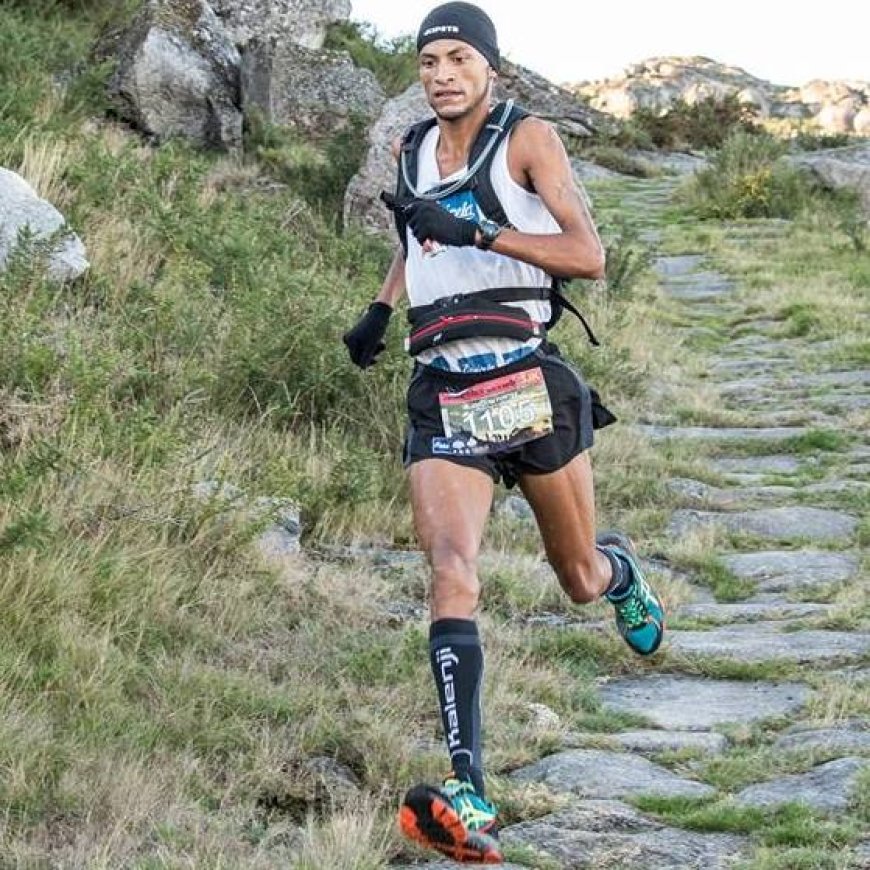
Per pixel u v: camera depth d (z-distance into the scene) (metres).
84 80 22.17
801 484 15.55
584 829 7.12
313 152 25.73
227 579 9.94
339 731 7.83
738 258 30.53
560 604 11.16
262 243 17.53
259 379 13.57
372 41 36.69
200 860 6.31
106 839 6.44
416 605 10.74
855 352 21.94
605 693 9.59
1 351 10.80
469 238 6.04
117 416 11.60
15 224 13.70
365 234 20.31
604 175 43.03
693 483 15.27
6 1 25.30
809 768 7.91
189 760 7.34
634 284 26.20
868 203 36.94
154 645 8.74
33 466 9.66
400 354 14.01
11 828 6.54
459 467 6.32
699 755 8.27
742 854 6.88
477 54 6.31
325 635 9.58
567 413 6.50
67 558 9.04
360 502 12.29
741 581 12.42
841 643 10.43
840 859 6.59
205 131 24.47
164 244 15.94
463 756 5.79
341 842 6.50
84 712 7.57
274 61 26.45
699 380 20.80
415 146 6.46
